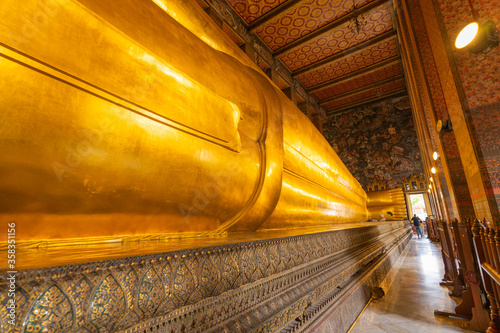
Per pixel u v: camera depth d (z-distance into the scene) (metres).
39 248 0.73
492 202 1.63
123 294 0.55
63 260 0.50
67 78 0.72
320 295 1.52
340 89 13.03
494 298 1.97
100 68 0.80
